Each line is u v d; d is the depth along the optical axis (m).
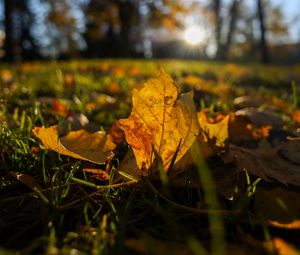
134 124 0.23
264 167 0.28
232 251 0.16
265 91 1.01
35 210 0.22
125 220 0.20
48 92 0.80
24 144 0.29
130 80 1.07
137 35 6.32
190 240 0.18
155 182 0.25
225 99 0.69
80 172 0.27
